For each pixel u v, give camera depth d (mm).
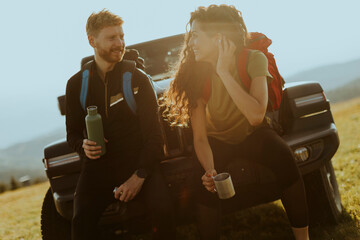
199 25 2092
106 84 2357
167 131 2623
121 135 2361
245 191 2449
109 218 2449
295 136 2693
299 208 2055
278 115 2764
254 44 2180
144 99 2387
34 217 7004
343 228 2750
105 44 2271
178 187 2471
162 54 3852
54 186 2613
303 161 2645
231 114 2096
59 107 2994
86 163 2346
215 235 2098
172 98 2275
